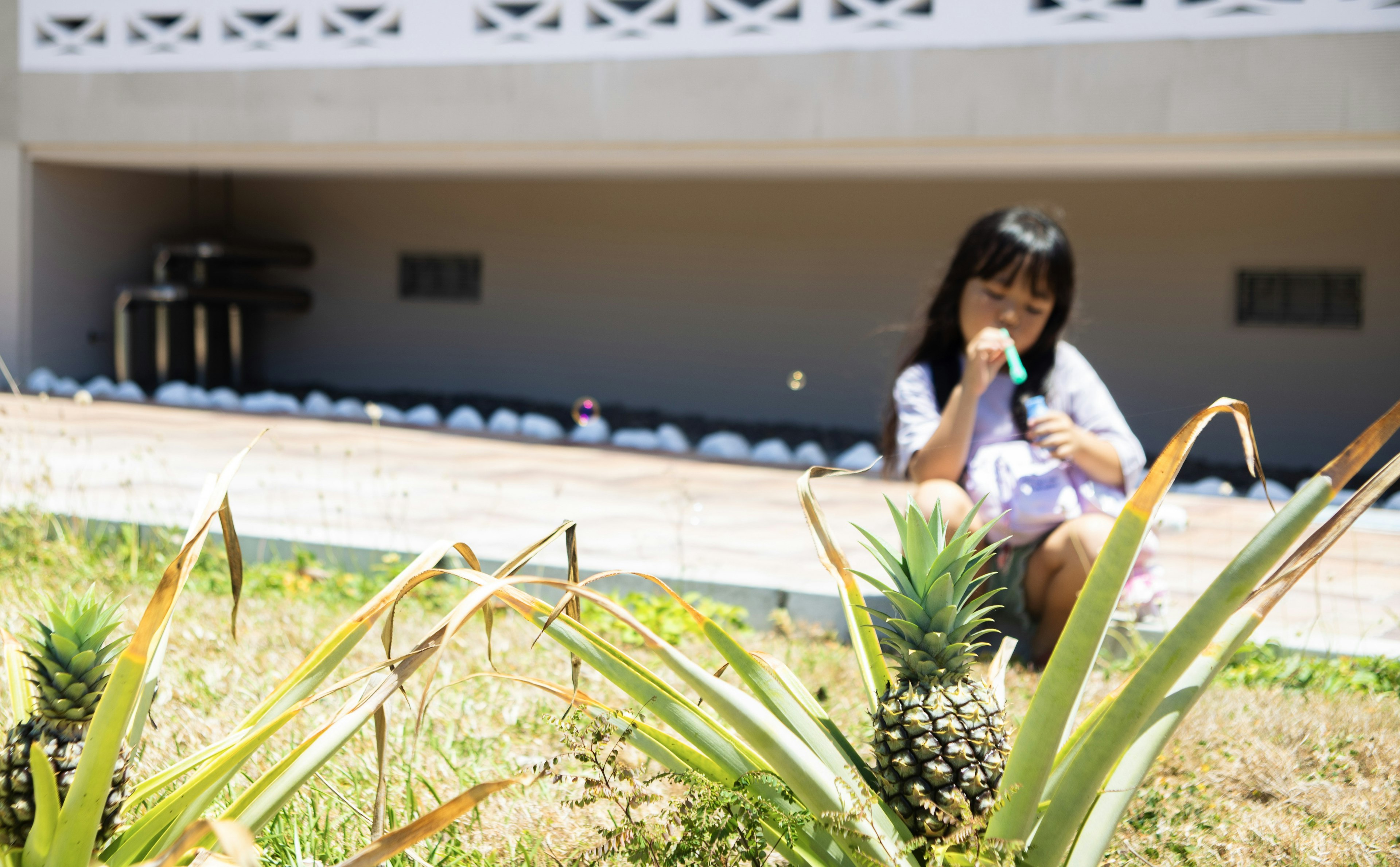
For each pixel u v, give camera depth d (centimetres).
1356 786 237
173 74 992
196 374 1265
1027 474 343
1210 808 223
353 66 941
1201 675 144
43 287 1101
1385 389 962
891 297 1111
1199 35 740
